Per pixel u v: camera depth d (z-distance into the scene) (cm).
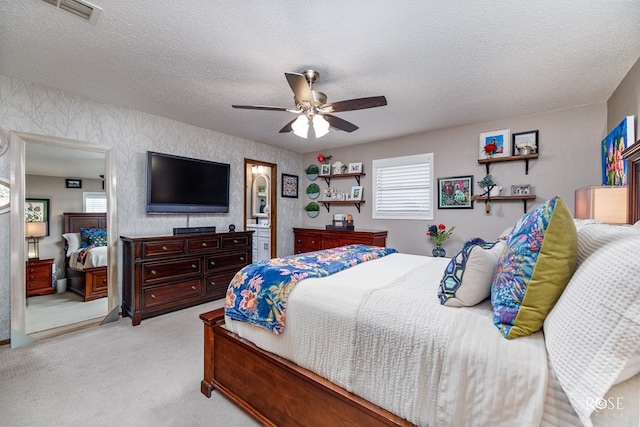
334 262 219
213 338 192
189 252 352
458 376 102
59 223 294
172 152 378
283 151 541
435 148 417
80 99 302
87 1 165
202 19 181
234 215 457
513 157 346
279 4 167
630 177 188
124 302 332
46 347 257
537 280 103
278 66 238
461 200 395
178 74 253
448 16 176
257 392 168
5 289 262
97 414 172
